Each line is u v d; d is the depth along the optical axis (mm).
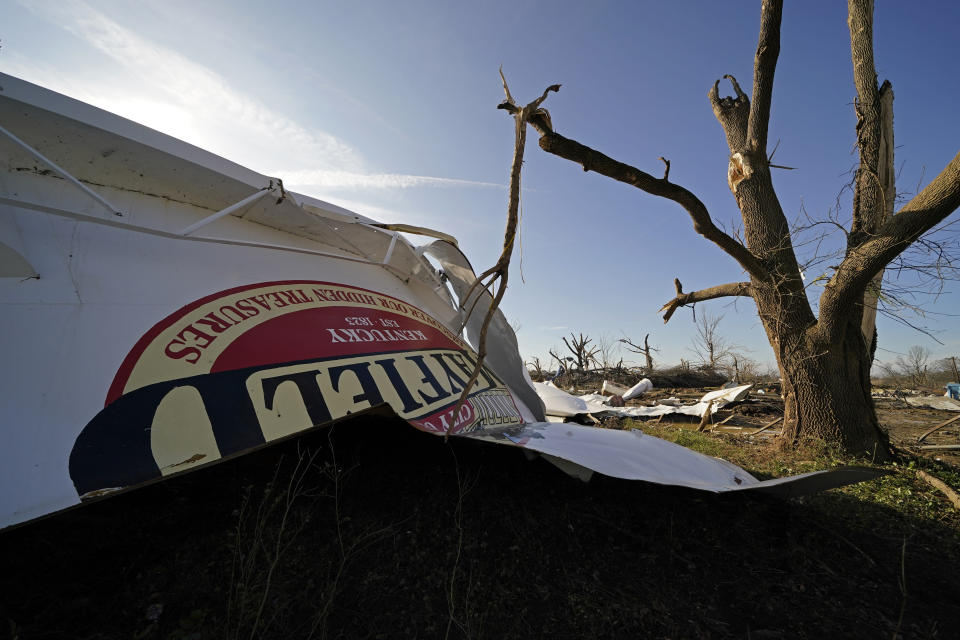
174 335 2430
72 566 2238
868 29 6422
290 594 2230
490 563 2654
